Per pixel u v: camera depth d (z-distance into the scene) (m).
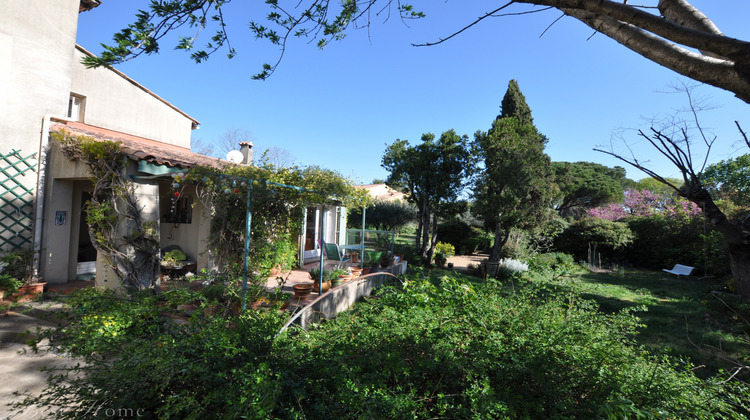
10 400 3.32
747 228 2.92
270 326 2.41
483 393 1.85
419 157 14.13
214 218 6.13
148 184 6.32
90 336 2.34
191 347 2.09
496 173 13.16
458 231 21.47
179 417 1.75
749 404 2.35
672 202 17.23
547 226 14.74
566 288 3.69
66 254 7.30
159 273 6.23
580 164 32.56
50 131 7.14
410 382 2.09
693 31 1.23
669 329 6.72
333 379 1.93
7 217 6.58
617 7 1.38
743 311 3.99
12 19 6.80
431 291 3.30
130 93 10.54
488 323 2.79
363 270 9.25
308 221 11.41
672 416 1.99
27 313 5.71
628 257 17.78
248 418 1.49
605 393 2.04
